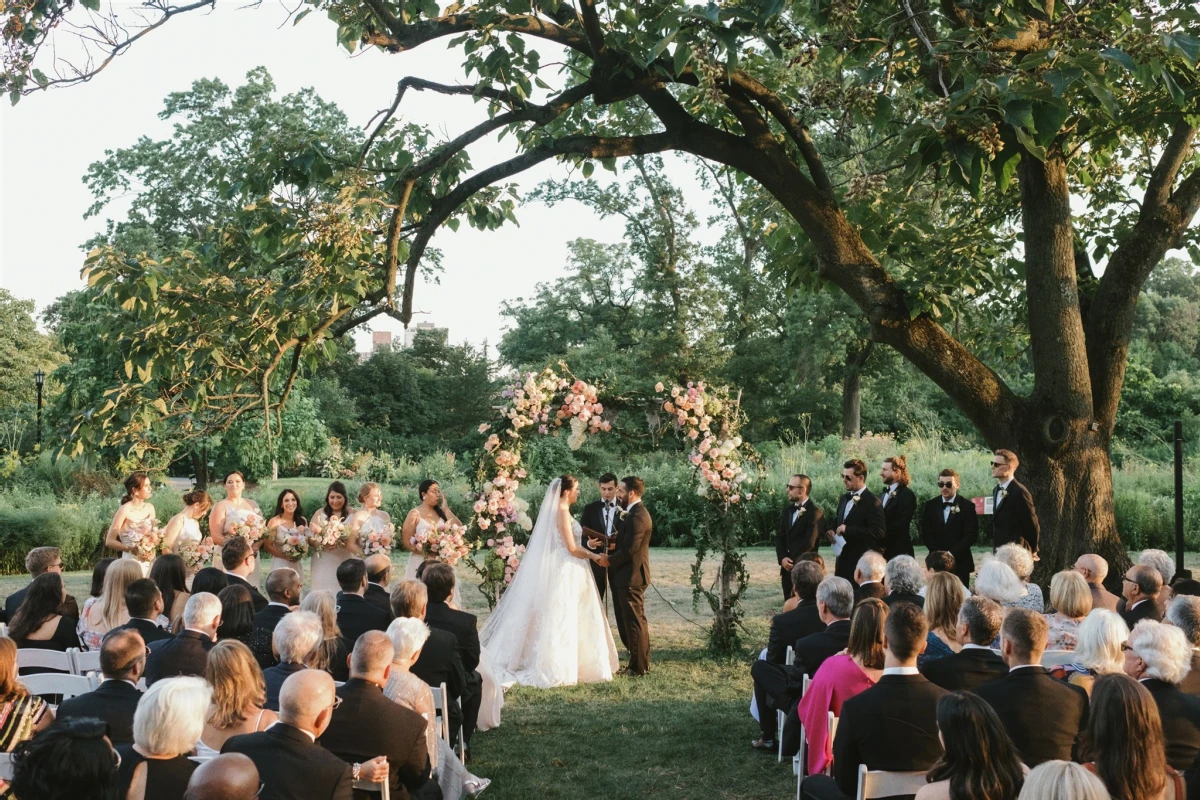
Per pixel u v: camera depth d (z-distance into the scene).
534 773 5.96
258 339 7.43
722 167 11.36
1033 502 8.39
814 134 13.22
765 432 35.38
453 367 64.50
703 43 6.55
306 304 7.51
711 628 9.38
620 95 8.76
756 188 11.24
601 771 6.00
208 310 7.39
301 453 27.31
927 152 6.34
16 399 41.56
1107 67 6.16
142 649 4.01
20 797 2.51
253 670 3.96
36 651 5.36
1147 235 8.67
